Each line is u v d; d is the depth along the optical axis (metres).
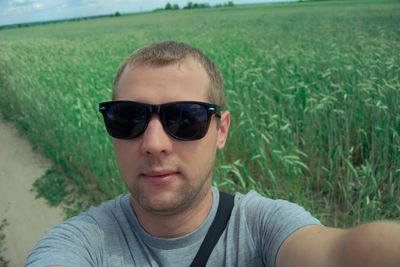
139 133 0.37
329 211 1.11
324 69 2.09
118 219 0.40
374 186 0.97
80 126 1.50
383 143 1.24
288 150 1.22
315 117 1.34
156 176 0.37
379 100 1.29
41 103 2.06
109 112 0.38
